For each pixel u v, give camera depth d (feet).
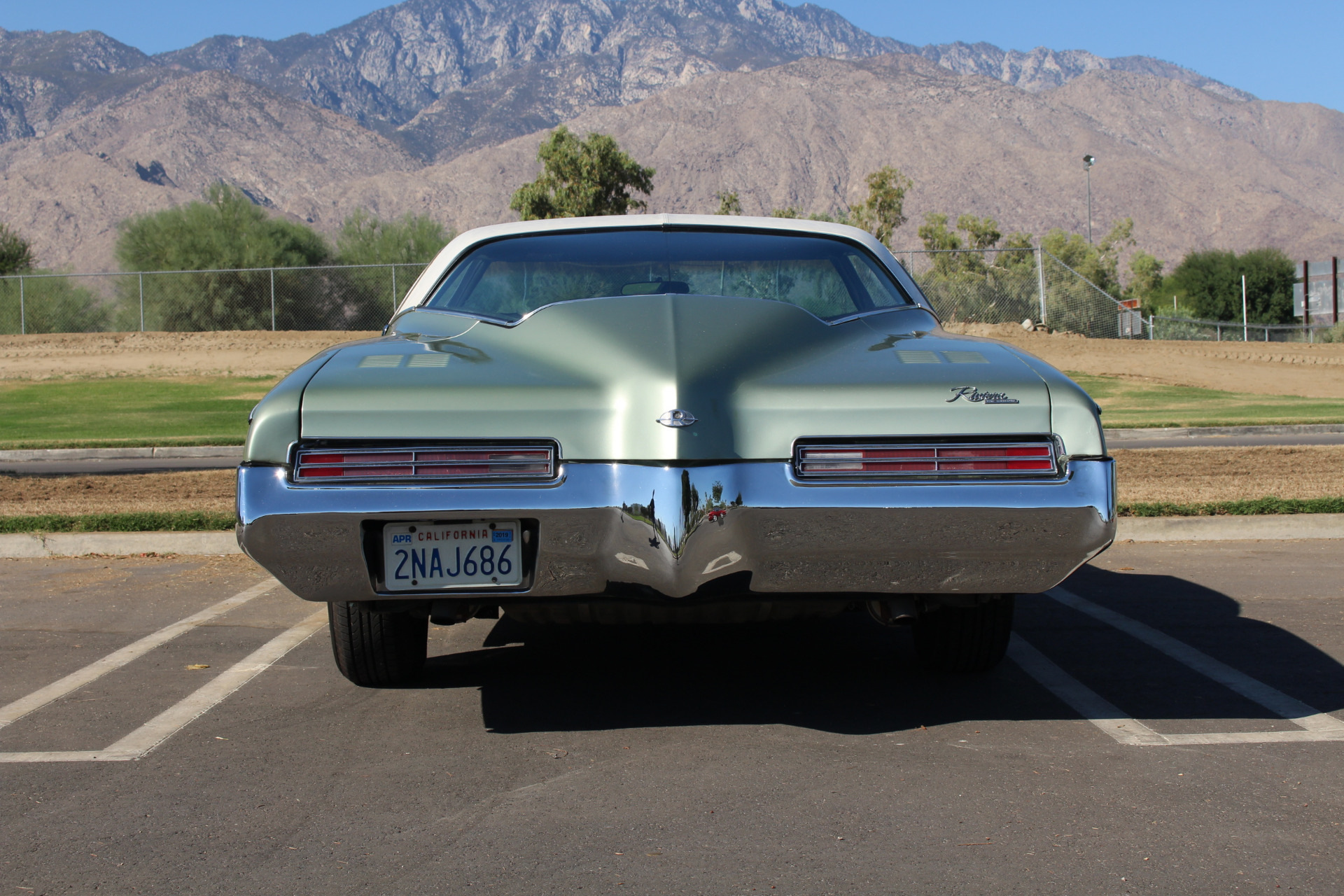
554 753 9.68
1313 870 7.21
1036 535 8.61
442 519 8.55
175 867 7.43
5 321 115.75
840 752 9.64
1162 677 12.05
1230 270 222.28
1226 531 21.44
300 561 8.59
